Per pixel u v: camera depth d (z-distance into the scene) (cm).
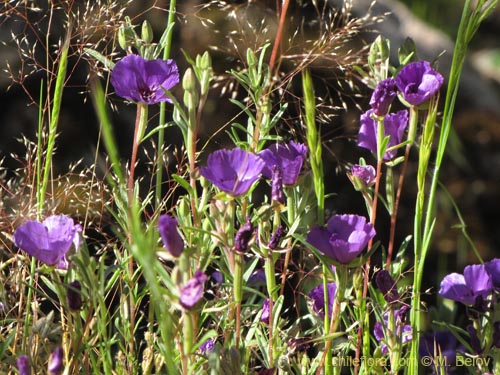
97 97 117
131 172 132
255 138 133
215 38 173
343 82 179
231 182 126
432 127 132
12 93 177
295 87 170
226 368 126
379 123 132
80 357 132
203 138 176
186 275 122
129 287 132
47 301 156
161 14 176
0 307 133
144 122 132
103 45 154
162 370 134
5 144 175
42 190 134
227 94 179
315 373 136
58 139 175
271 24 168
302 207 131
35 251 127
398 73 133
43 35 172
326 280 131
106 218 140
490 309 135
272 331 132
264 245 130
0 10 144
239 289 127
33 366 129
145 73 131
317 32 173
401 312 134
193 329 123
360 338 134
